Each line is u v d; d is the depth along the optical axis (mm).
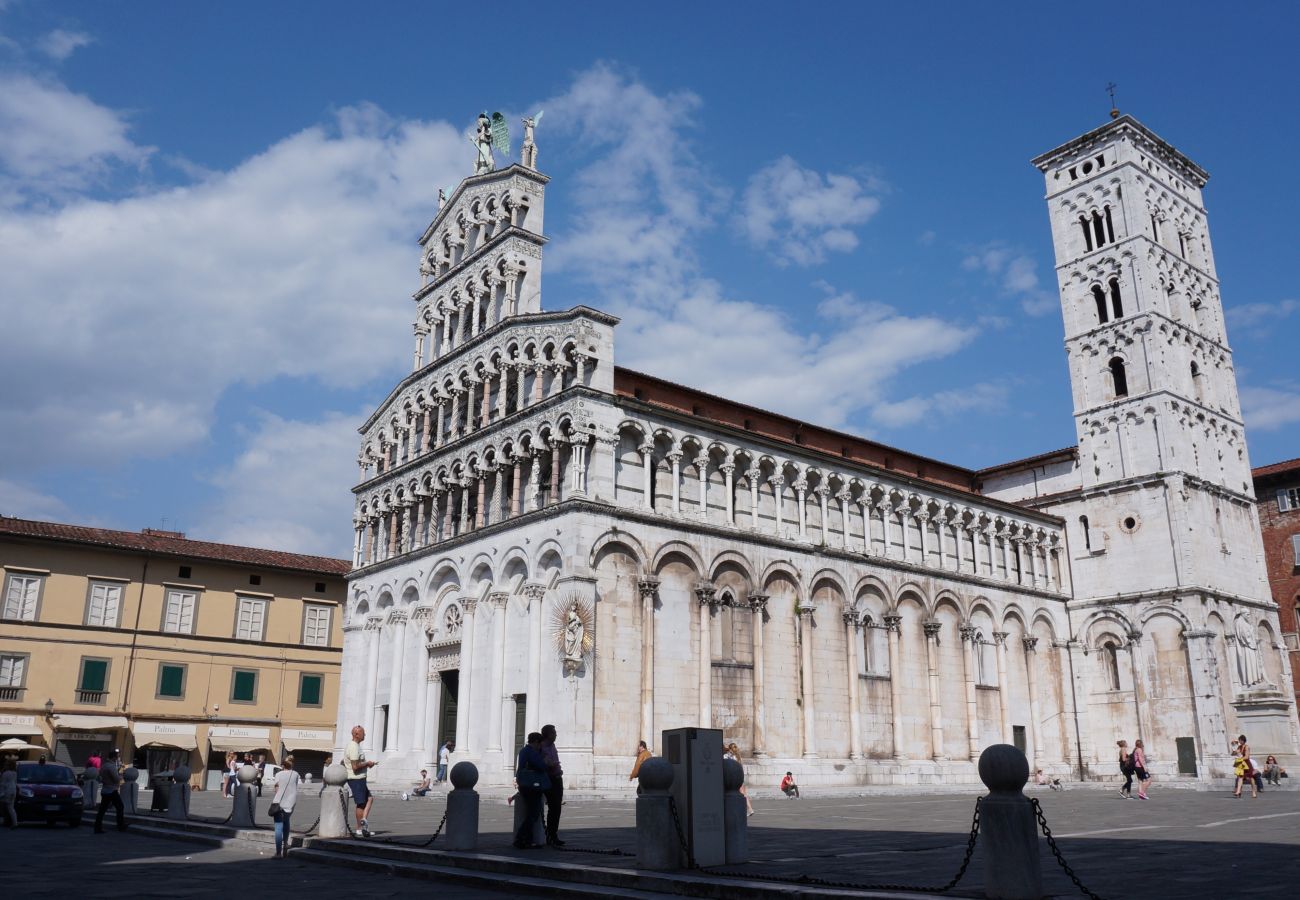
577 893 18469
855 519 64750
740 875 18297
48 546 74000
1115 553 75875
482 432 58188
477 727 53875
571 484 51469
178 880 21344
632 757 48938
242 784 32875
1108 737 73688
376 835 28422
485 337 60531
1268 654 76688
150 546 78500
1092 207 83375
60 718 71625
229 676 79375
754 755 54062
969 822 32312
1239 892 15273
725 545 55750
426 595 60438
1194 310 84000
